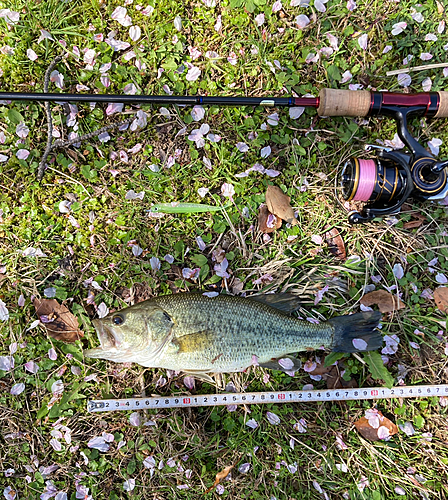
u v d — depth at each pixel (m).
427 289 0.52
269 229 0.51
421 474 0.51
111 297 0.50
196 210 0.51
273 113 0.51
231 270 0.51
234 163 0.51
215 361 0.45
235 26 0.51
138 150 0.50
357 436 0.51
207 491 0.50
